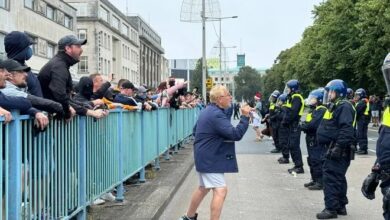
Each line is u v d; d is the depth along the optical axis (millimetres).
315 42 46656
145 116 9906
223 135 6012
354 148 7305
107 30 77188
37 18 48688
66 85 5375
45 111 4621
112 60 81625
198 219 7262
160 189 9008
